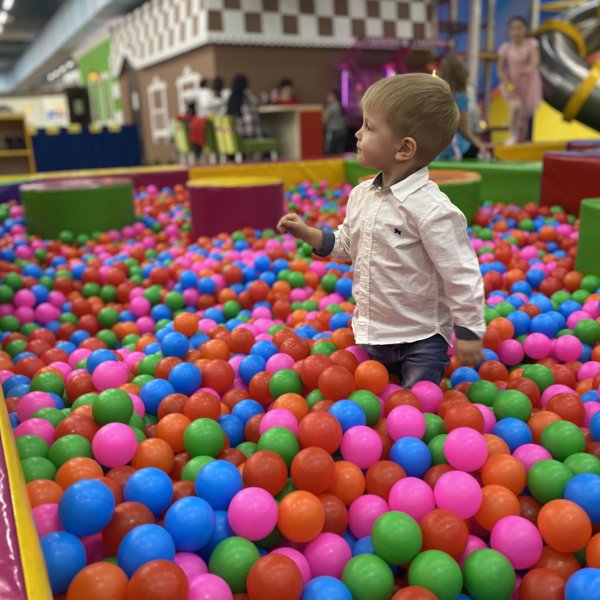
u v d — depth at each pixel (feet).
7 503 2.75
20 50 79.66
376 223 5.47
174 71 35.47
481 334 5.18
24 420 5.28
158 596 3.04
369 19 32.35
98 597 3.14
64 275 10.36
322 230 6.17
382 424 4.99
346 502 4.26
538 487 4.18
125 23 42.86
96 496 3.62
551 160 13.62
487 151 18.81
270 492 4.13
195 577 3.36
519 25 24.03
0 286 9.29
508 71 24.68
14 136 28.04
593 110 24.61
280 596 3.27
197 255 11.11
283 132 29.30
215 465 4.14
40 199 13.50
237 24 29.58
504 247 10.50
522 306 7.89
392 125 5.05
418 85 5.03
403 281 5.47
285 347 6.22
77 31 51.21
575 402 5.10
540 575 3.55
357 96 30.42
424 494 4.04
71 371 6.47
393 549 3.66
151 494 3.95
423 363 5.62
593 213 8.95
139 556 3.38
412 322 5.59
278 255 10.79
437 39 31.40
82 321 8.45
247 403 5.42
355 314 6.03
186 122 29.81
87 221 13.70
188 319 7.43
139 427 5.09
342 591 3.40
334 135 28.89
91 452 4.56
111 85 50.06
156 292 9.28
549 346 6.88
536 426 4.94
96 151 32.45
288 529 3.76
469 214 13.10
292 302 9.09
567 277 9.08
